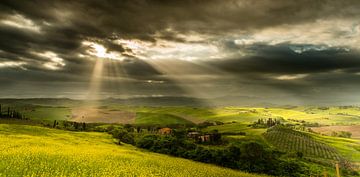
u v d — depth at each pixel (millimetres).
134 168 49344
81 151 61250
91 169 43812
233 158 98000
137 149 101375
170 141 113312
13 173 35531
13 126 102938
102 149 73000
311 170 101625
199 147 106938
